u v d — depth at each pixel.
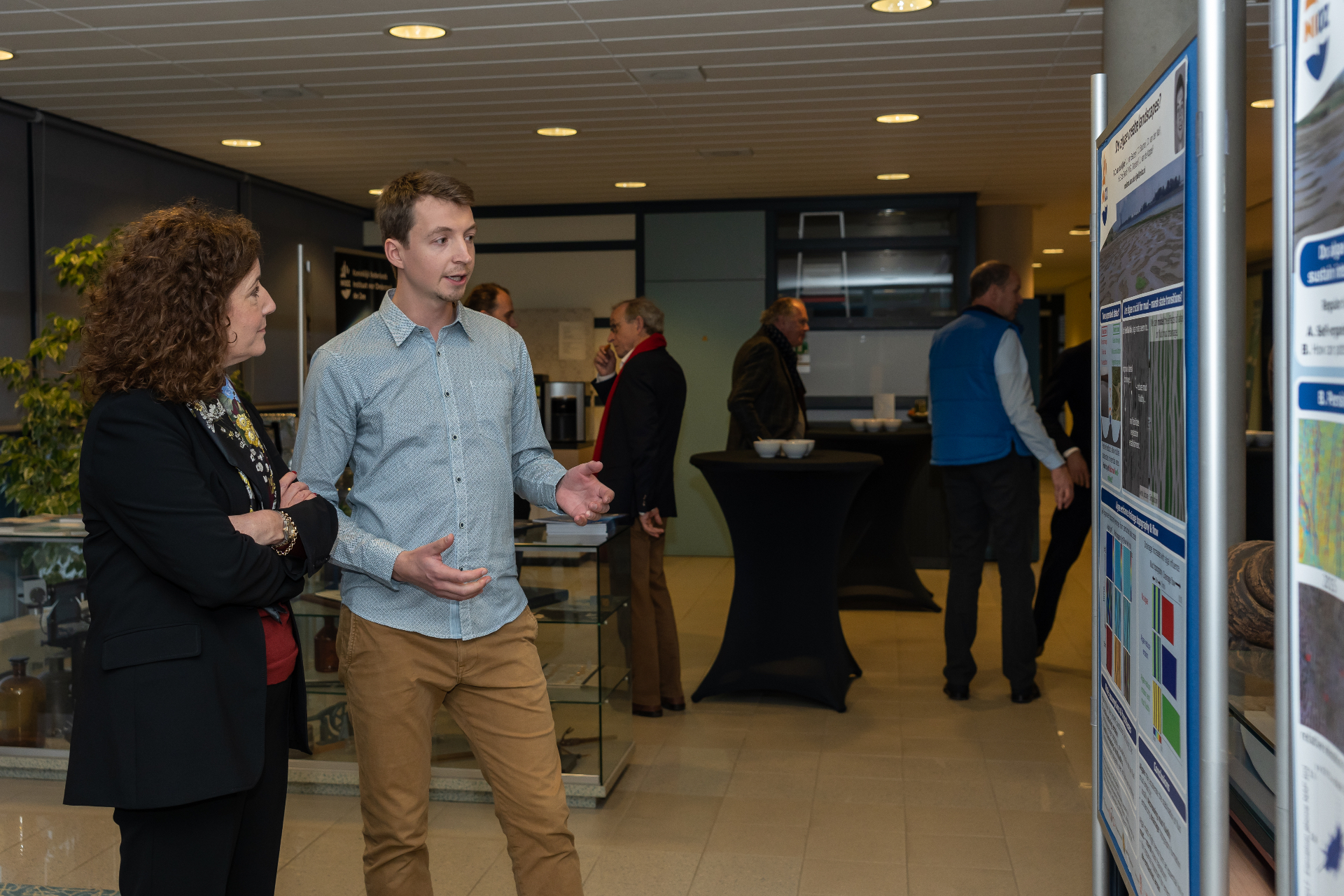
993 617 6.18
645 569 4.28
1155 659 1.54
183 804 1.61
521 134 6.14
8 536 3.59
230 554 1.60
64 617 3.61
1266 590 1.81
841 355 8.51
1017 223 8.80
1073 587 7.09
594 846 3.12
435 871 2.94
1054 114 5.71
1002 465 4.42
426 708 2.05
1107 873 2.02
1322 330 1.01
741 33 4.38
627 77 4.99
